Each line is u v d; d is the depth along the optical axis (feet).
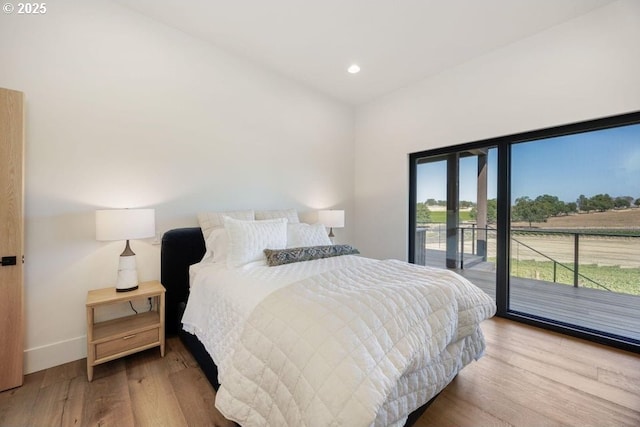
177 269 7.41
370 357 3.24
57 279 6.18
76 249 6.41
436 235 10.90
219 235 7.34
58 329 6.18
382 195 12.41
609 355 6.54
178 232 7.51
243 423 3.59
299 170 11.23
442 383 4.66
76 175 6.40
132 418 4.50
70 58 6.30
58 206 6.18
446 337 4.41
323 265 6.59
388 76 10.55
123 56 7.01
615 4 6.69
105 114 6.77
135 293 6.22
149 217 6.44
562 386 5.36
